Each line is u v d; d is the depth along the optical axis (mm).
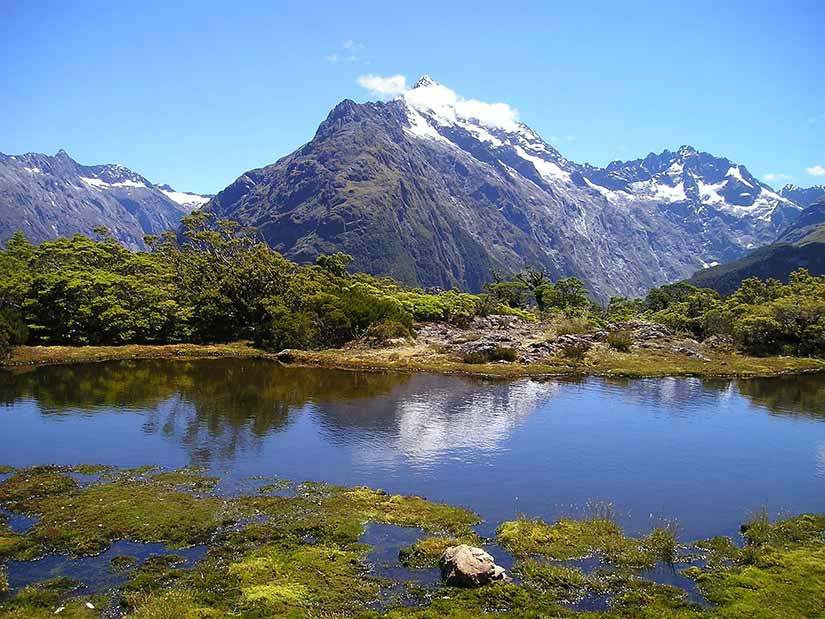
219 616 18141
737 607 19312
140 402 48219
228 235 102938
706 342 93375
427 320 103688
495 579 20797
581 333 92125
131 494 28203
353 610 19016
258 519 25922
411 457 36406
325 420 44375
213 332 87250
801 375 73750
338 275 134000
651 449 39688
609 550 23797
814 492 32250
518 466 35406
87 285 78562
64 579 20312
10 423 41125
